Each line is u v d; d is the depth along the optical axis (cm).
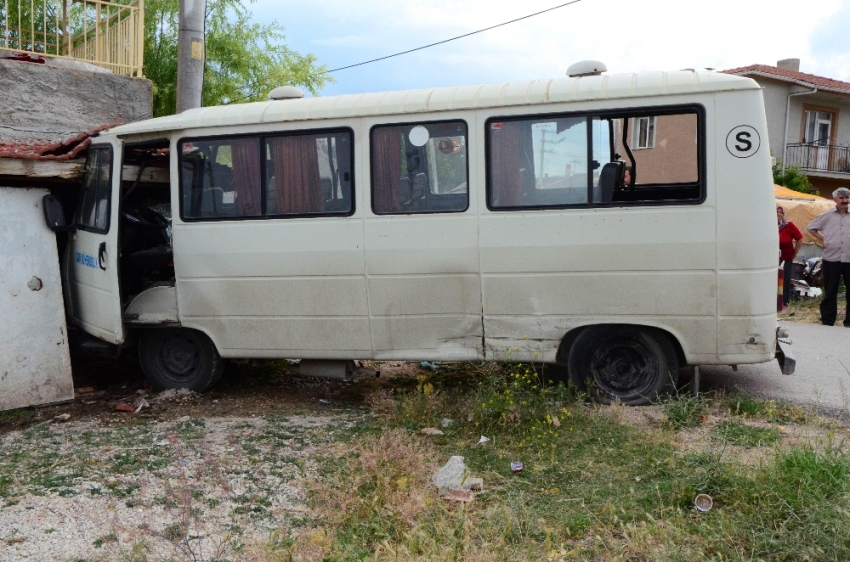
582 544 402
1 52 1046
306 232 660
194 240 686
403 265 644
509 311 633
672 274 600
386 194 645
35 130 986
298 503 457
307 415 658
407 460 499
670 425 576
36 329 699
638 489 465
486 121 623
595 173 610
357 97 659
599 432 565
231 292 684
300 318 673
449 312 644
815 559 362
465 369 803
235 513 442
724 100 588
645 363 635
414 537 393
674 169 610
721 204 589
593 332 631
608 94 604
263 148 667
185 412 679
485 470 508
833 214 1141
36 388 698
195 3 1053
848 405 662
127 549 394
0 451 563
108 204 698
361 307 658
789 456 452
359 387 760
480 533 407
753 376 773
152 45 2075
